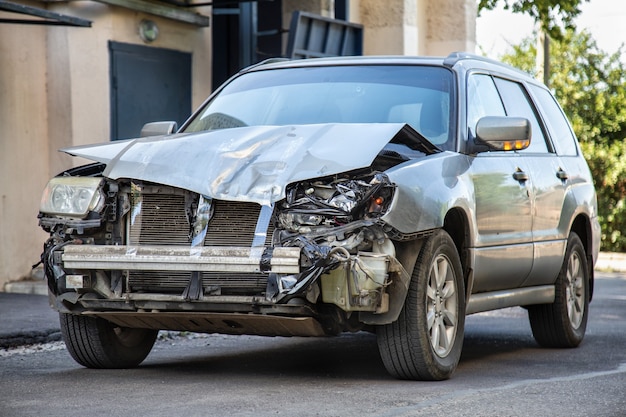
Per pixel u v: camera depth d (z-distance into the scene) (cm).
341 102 839
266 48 2039
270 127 745
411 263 705
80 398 657
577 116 3139
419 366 723
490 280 834
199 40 1609
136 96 1498
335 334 700
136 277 700
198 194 692
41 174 1449
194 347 951
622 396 680
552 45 3262
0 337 965
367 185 670
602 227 2989
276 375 764
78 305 727
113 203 711
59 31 1438
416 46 2194
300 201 672
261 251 659
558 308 979
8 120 1403
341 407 625
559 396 676
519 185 877
